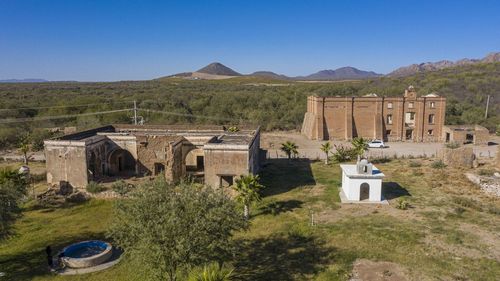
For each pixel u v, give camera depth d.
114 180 42.19
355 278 21.03
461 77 124.25
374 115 74.12
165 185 19.84
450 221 28.78
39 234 29.84
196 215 18.20
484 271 21.25
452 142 67.75
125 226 19.31
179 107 101.38
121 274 23.61
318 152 62.56
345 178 36.16
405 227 27.64
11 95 111.50
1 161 54.59
